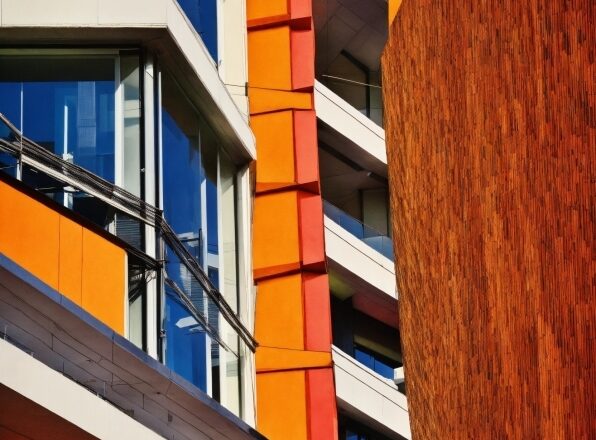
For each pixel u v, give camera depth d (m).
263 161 39.81
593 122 17.52
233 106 31.39
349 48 49.69
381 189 47.72
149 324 25.69
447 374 26.11
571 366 18.58
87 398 21.89
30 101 26.67
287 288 38.59
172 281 26.89
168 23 27.09
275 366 37.66
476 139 22.86
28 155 25.45
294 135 40.12
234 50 36.66
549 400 19.55
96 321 22.08
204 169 30.36
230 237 31.70
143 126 26.86
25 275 20.58
